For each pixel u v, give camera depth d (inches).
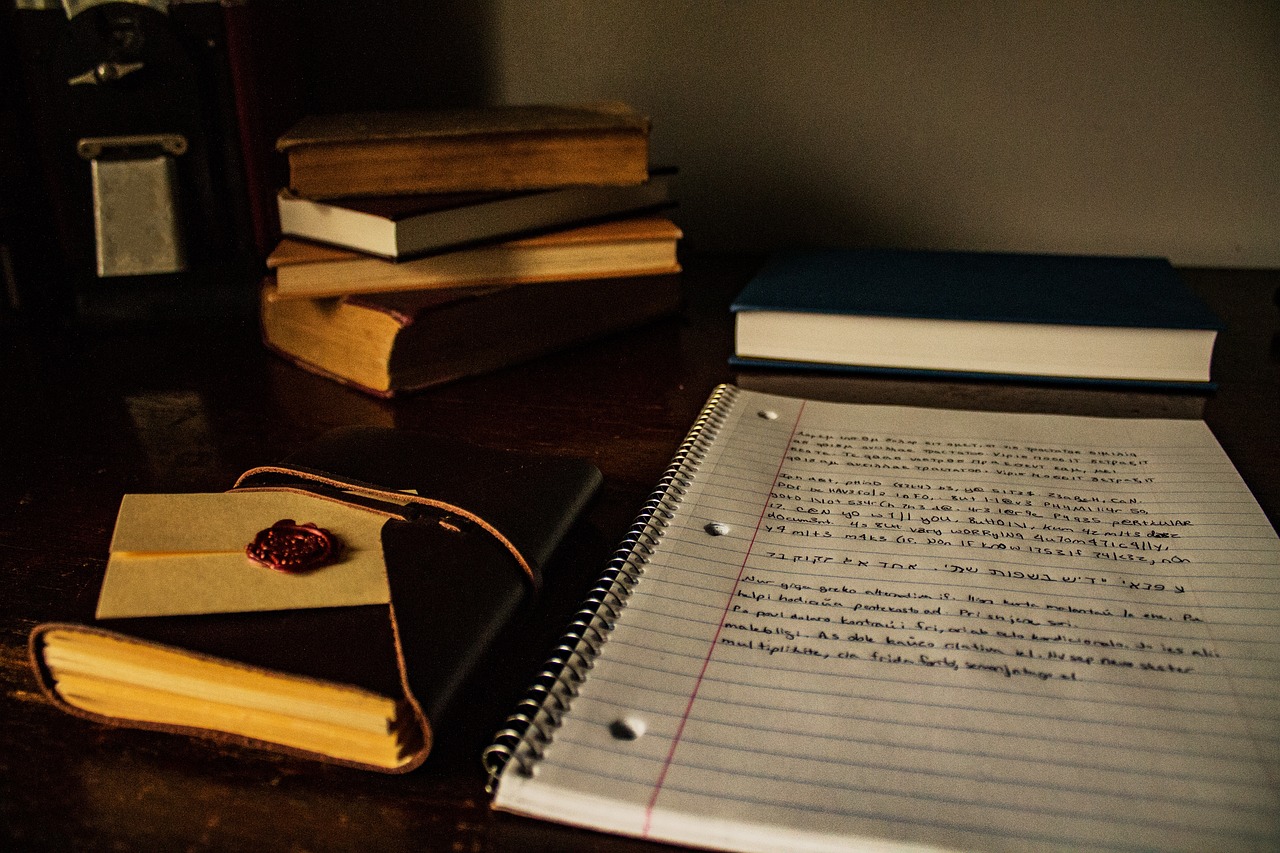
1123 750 19.5
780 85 36.9
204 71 31.6
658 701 20.2
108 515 25.2
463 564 21.4
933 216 37.6
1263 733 19.7
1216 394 28.9
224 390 30.1
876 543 23.3
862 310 29.6
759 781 19.2
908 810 18.8
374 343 29.1
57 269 33.2
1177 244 36.8
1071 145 36.3
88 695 20.4
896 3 35.6
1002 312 29.3
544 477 23.5
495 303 30.4
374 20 37.4
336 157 29.6
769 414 27.6
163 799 19.6
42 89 31.1
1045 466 25.6
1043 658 20.9
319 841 19.1
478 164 30.6
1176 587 22.3
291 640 19.9
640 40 37.0
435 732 19.4
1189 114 35.5
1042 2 35.1
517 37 37.4
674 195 38.5
